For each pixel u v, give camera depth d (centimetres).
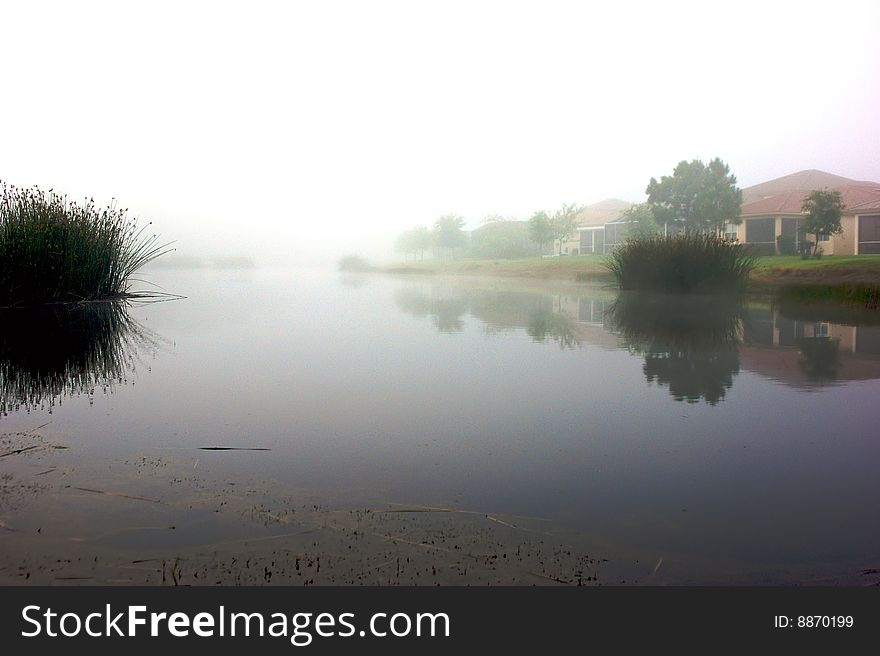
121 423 378
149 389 472
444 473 294
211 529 235
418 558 215
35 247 1100
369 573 206
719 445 337
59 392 461
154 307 1173
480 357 617
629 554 220
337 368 557
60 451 323
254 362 589
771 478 288
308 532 233
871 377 516
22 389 471
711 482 285
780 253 2773
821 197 2309
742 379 509
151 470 295
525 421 385
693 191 2838
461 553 219
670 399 442
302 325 884
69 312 1029
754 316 991
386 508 254
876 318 956
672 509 256
